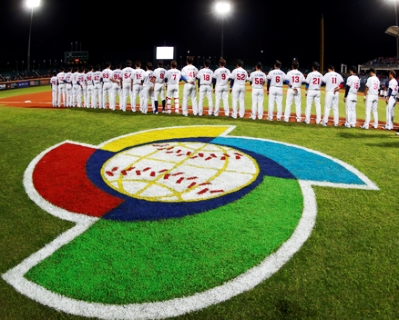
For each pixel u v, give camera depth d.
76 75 14.05
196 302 3.43
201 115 11.98
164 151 7.91
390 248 4.23
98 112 12.67
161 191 5.87
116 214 5.11
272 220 4.91
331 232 4.59
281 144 8.48
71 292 3.58
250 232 4.61
